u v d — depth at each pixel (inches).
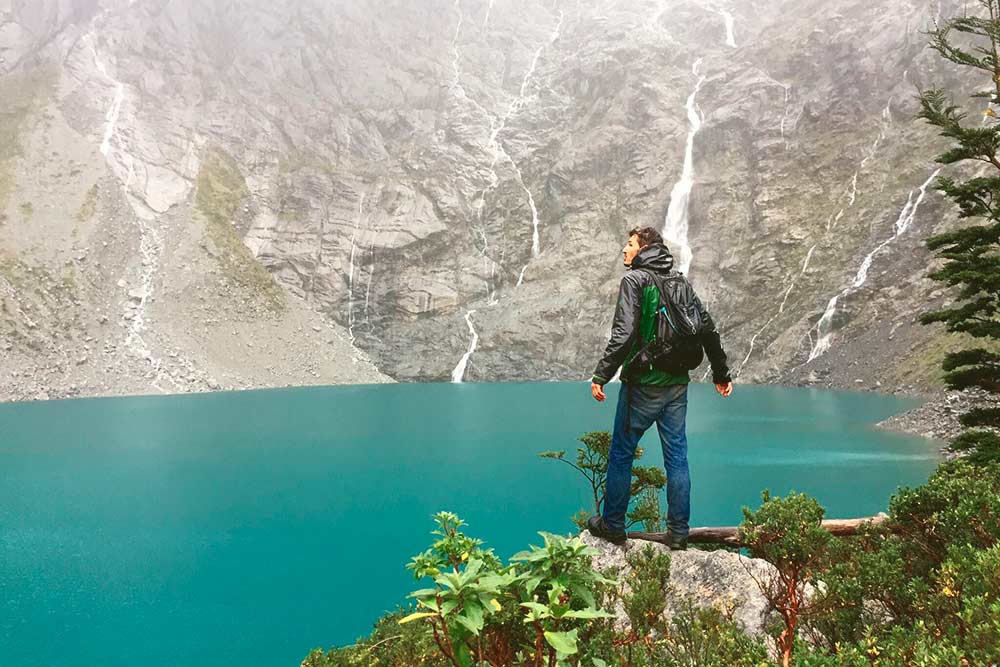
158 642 331.0
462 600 86.6
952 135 453.1
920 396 1624.0
